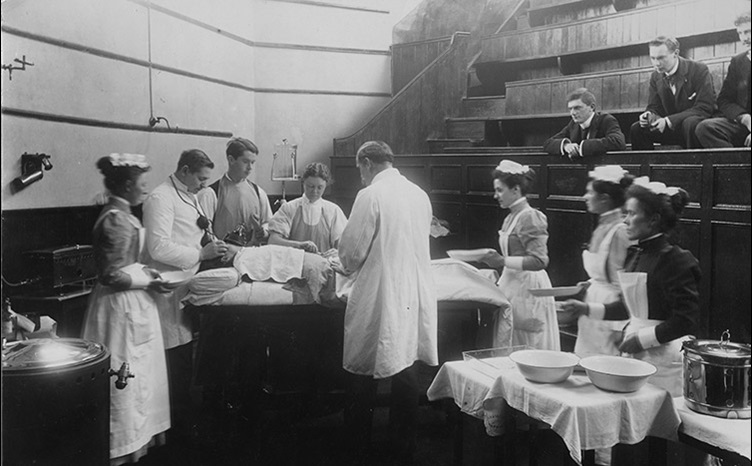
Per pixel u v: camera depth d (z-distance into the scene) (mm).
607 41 5977
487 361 2963
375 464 3512
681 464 3006
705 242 3744
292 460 3535
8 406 2520
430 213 3695
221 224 4332
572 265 4566
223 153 6391
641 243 2660
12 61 3855
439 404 4266
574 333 4188
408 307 3471
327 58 7312
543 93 5973
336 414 4289
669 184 3953
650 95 4699
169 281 3381
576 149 4457
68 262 3881
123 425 3146
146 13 5195
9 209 3867
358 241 3422
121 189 3189
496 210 5191
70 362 2650
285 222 4383
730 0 5031
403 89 6918
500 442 2742
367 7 7430
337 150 7027
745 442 2180
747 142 3945
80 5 4465
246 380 3844
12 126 3898
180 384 3855
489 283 3807
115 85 4863
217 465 3471
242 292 3607
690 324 2500
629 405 2324
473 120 6504
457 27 7559
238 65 6660
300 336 3914
